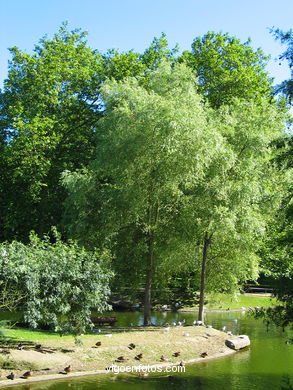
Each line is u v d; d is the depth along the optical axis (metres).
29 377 13.81
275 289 13.04
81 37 37.94
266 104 25.06
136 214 22.94
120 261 24.09
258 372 16.47
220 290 27.11
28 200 33.94
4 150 32.22
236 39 37.72
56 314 15.94
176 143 20.52
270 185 24.36
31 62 33.88
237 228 23.31
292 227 14.48
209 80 35.59
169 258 23.94
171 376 15.02
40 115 33.03
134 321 27.52
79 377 14.40
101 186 25.56
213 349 19.42
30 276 14.69
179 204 23.39
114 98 24.55
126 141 22.08
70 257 16.11
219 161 22.20
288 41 11.83
